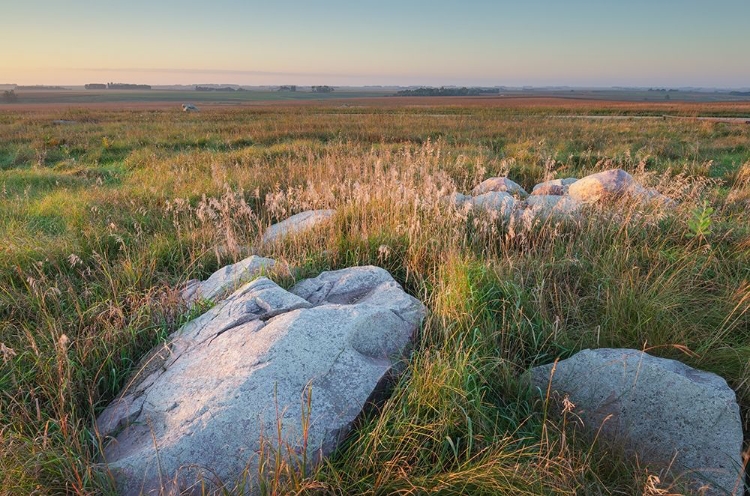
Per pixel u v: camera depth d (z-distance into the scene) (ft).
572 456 8.98
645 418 9.91
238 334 11.54
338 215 21.27
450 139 62.90
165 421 9.61
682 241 18.74
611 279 14.96
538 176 37.52
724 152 49.83
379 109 161.58
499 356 11.65
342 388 9.91
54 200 28.73
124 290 16.16
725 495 8.80
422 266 17.10
